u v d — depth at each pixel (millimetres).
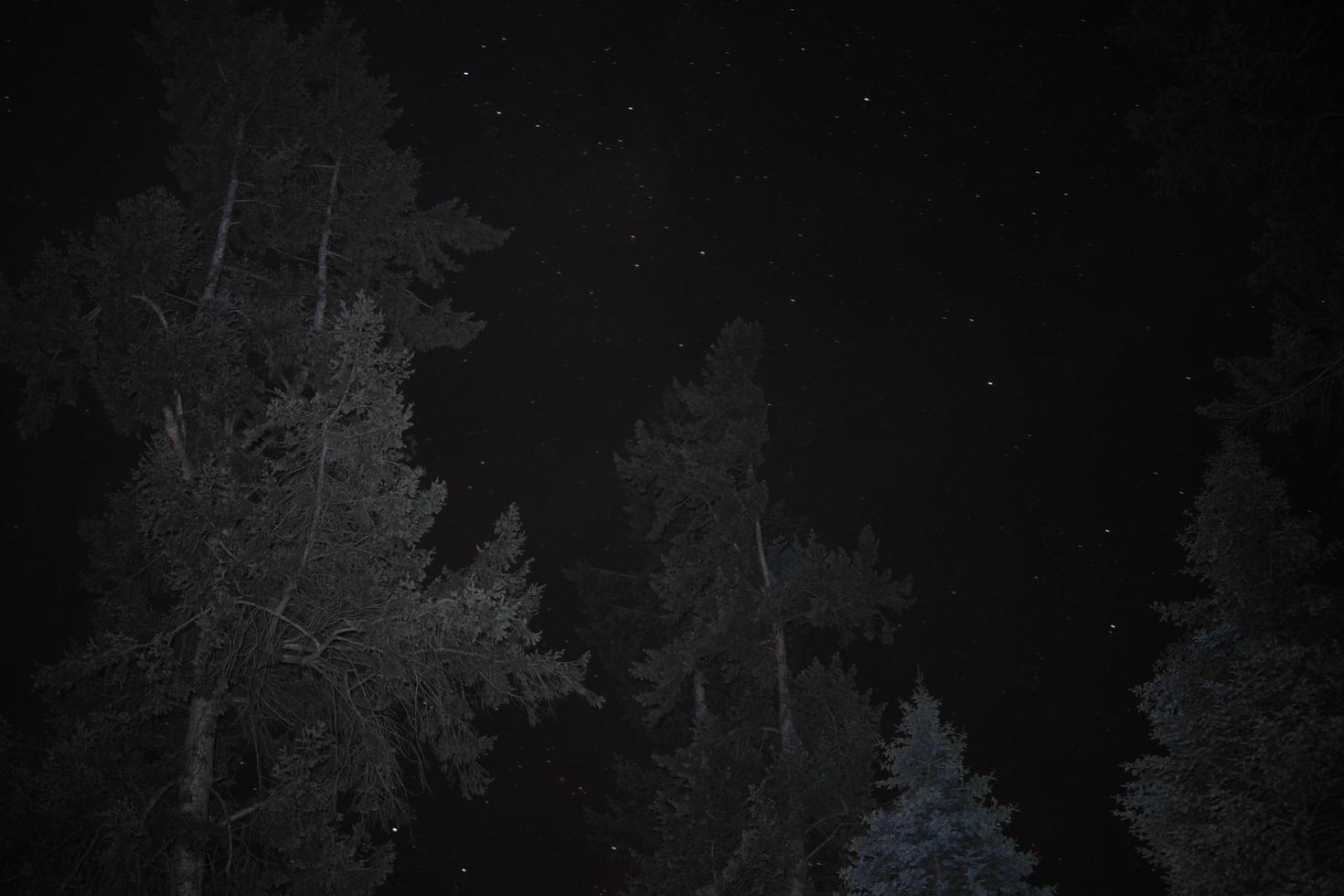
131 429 16266
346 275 19359
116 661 13758
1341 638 11844
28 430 15953
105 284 15898
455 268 20062
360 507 15016
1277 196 13844
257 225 19141
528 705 15867
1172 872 11578
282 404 14695
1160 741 12031
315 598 15281
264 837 14047
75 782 12961
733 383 23797
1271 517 12406
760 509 22312
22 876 12570
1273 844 10570
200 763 14516
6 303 15695
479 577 15852
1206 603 12617
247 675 14750
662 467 23188
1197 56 13898
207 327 16078
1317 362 13141
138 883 13180
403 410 15180
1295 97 13422
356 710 15391
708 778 20250
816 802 19359
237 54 19125
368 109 19594
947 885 14141
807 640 25188
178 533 13938
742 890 18672
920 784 15164
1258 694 11250
